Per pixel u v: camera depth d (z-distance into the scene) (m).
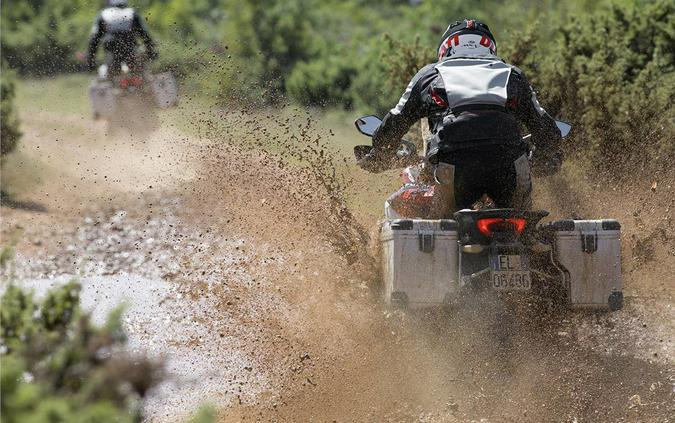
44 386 10.41
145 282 29.03
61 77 76.94
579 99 32.59
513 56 35.66
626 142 30.45
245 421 18.86
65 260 31.67
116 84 51.47
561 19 44.38
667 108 30.73
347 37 74.94
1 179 42.12
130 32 53.50
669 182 29.34
